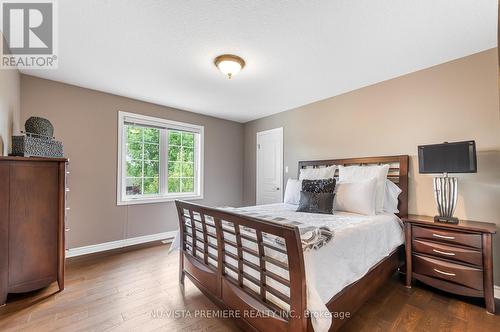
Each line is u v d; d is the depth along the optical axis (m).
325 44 2.09
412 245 2.25
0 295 1.87
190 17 1.74
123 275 2.48
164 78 2.84
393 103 2.80
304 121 3.85
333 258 1.51
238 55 2.29
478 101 2.22
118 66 2.54
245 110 4.19
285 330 1.27
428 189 2.52
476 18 1.73
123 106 3.48
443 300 2.03
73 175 3.05
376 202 2.53
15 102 2.48
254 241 1.47
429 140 2.52
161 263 2.81
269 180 4.46
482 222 2.14
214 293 1.81
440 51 2.21
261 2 1.59
